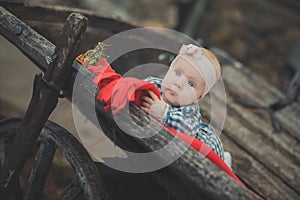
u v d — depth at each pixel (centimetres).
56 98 179
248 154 305
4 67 467
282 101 365
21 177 332
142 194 207
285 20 747
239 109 362
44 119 183
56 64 172
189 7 715
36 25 259
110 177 208
